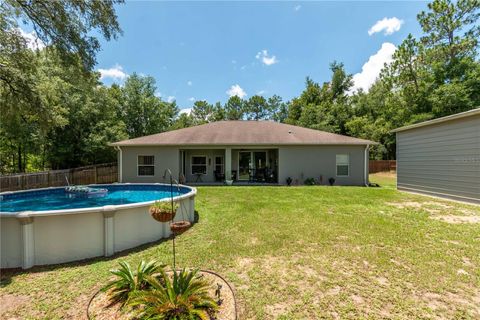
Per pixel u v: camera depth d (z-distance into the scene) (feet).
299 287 9.36
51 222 12.17
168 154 43.24
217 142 41.86
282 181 42.80
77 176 44.62
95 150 56.34
